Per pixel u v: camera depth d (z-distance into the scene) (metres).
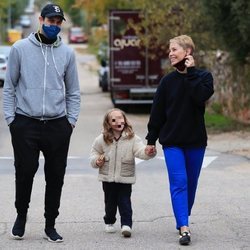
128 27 52.09
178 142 15.53
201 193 21.30
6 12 173.62
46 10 14.87
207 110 49.16
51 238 15.52
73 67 15.40
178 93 15.43
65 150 15.37
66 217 18.02
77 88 15.54
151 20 48.62
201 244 15.35
